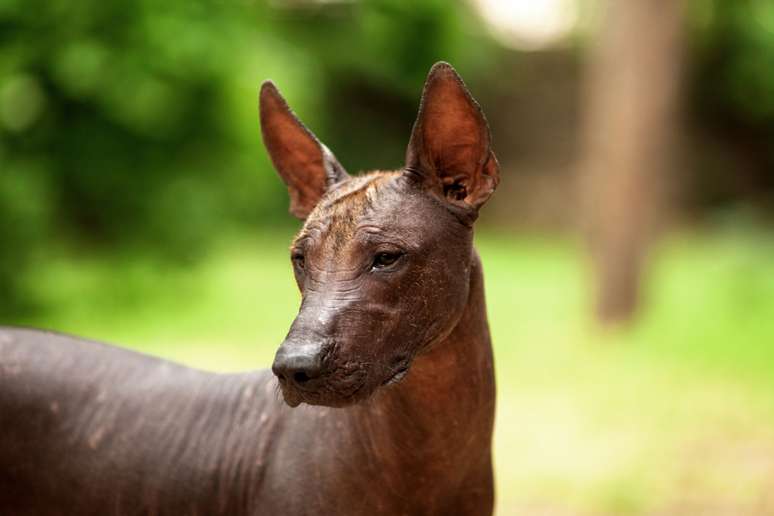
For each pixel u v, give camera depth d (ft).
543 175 98.99
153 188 54.08
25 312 50.31
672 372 43.73
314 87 83.15
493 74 101.04
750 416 36.99
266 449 16.17
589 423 36.60
